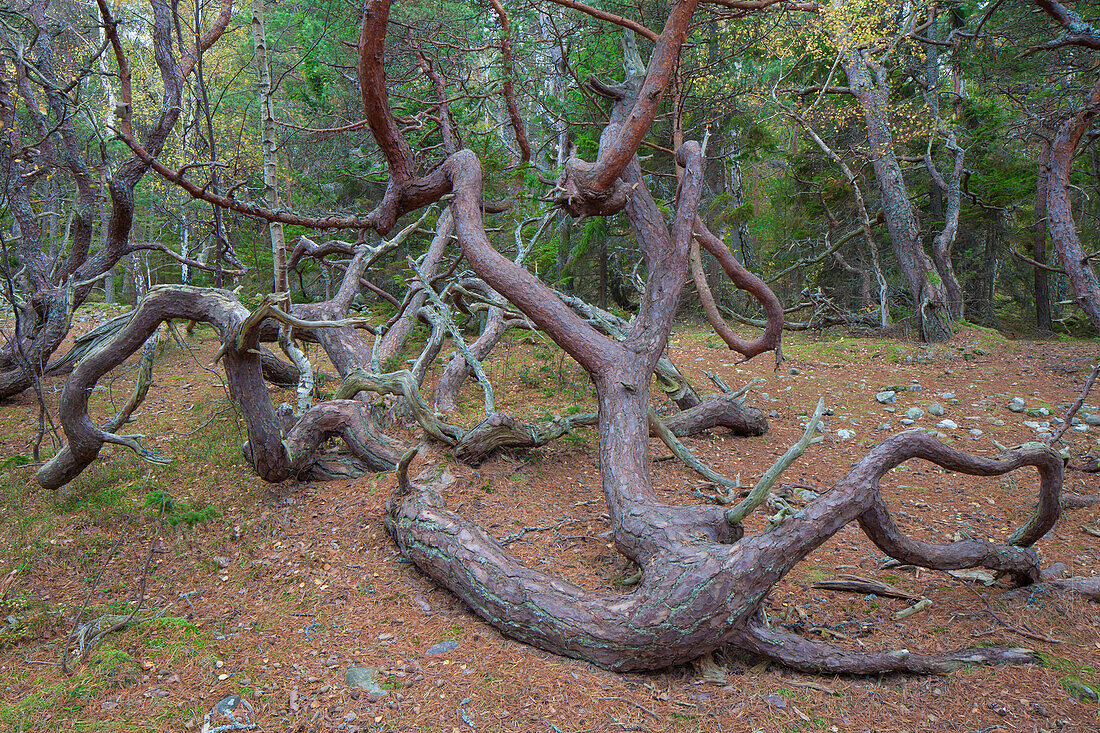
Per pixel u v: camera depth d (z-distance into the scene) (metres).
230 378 4.58
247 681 2.89
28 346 7.86
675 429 6.60
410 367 7.99
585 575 3.84
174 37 14.02
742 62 14.73
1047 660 2.99
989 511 5.09
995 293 21.67
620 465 4.04
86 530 4.58
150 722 2.62
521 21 12.59
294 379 8.30
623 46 6.50
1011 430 7.14
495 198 11.90
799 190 18.22
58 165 8.65
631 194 5.59
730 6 5.11
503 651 3.14
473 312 9.34
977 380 9.74
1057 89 11.62
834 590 3.77
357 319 4.26
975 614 3.46
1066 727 2.54
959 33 10.55
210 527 4.60
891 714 2.65
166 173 3.78
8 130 7.52
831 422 7.60
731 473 5.80
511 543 4.20
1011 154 17.27
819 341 13.70
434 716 2.63
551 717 2.64
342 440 5.61
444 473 4.90
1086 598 3.64
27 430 6.87
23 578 3.96
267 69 5.36
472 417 6.80
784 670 2.98
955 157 13.95
